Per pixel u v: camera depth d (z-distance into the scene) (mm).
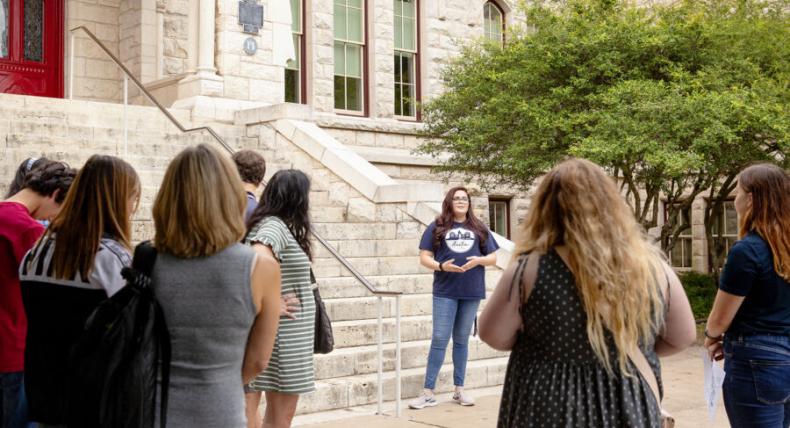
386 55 18547
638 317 2781
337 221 11555
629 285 2754
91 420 2846
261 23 14758
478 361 8648
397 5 19219
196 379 2908
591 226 2793
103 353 2842
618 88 11672
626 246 2801
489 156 14141
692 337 2951
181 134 12539
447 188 18250
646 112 11211
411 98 19047
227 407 2916
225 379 2939
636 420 2758
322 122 17109
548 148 12789
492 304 2967
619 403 2791
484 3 20500
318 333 4812
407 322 8586
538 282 2863
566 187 2883
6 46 14828
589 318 2773
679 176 12055
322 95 17594
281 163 12664
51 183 4277
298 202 4660
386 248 10617
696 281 17047
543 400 2832
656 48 12602
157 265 2980
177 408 2891
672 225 13117
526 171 13109
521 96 13055
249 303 2965
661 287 2879
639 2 17094
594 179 2891
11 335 4121
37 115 11641
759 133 11742
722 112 10906
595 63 12422
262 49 14797
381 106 18391
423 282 9836
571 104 12781
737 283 3998
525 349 2984
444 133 15523
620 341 2754
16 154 9805
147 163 11102
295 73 17531
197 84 14016
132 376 2822
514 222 19344
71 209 3359
